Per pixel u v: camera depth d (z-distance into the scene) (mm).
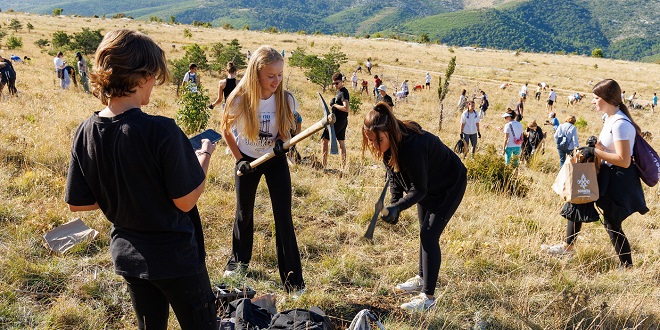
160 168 2434
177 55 45750
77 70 22703
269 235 5863
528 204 8391
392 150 4012
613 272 5500
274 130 4375
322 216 6652
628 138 5188
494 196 8781
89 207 2650
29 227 5184
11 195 6098
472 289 4957
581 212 5688
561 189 5652
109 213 2576
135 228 2555
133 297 2748
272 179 4461
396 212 3955
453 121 23234
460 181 4383
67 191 2592
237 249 4855
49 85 20438
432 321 4336
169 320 3896
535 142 14336
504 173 9609
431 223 4461
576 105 39156
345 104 9812
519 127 13477
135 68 2365
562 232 6727
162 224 2535
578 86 49656
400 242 6066
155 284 2627
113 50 2344
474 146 14406
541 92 43906
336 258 5355
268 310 3990
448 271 5293
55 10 90312
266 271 5023
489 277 5281
